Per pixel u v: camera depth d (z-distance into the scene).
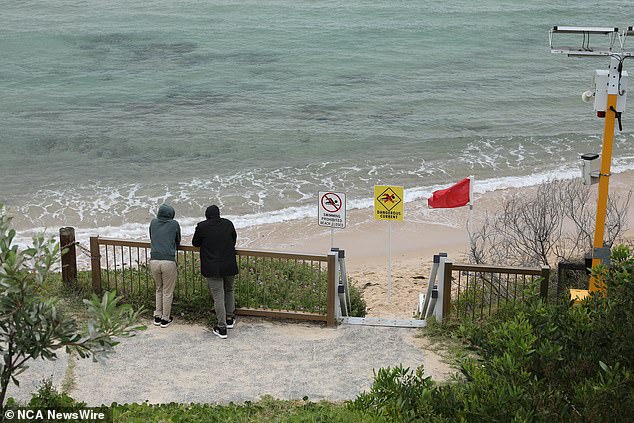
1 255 4.85
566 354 5.57
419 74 40.62
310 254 10.42
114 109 33.91
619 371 5.16
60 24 51.81
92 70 40.97
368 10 57.12
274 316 10.56
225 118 32.41
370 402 6.34
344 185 24.19
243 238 19.83
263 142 28.98
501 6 60.03
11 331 4.97
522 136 29.61
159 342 9.78
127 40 47.84
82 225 20.44
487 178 24.78
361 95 36.44
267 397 8.29
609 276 5.93
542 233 15.91
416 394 5.65
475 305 11.12
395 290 16.33
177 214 21.47
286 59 43.53
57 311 5.02
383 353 9.57
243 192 23.41
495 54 45.47
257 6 58.25
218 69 41.28
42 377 8.55
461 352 9.45
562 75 40.59
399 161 26.69
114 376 8.80
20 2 59.47
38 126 30.98
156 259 10.08
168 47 46.16
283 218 21.33
